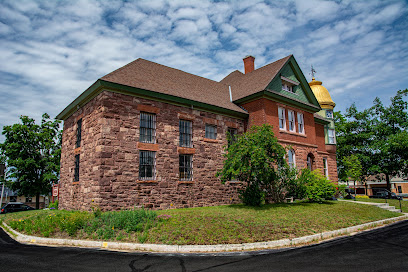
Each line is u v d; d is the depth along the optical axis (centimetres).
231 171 1485
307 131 2327
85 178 1441
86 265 664
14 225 1173
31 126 3284
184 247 820
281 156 1584
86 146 1486
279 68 2134
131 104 1459
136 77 1600
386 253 795
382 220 1446
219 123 1884
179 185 1584
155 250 816
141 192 1415
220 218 1127
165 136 1569
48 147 3231
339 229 1146
